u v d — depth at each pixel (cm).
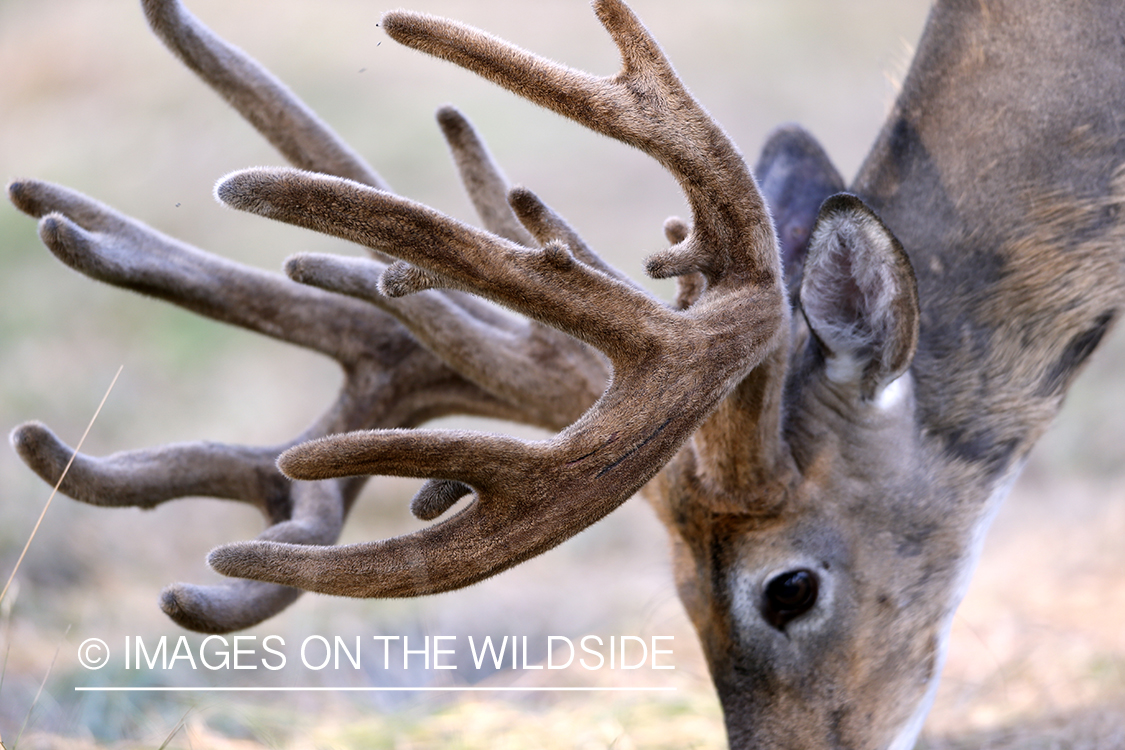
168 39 715
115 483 704
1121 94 771
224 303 762
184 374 1895
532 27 3238
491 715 995
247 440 1672
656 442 573
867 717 718
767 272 606
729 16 3409
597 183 2550
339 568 556
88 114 3019
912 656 729
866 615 716
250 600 660
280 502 743
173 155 2703
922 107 802
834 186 825
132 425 1734
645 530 1503
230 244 2283
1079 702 962
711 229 604
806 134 839
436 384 789
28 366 1878
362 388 781
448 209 2386
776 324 604
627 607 1272
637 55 595
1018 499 1474
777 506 697
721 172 596
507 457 561
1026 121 774
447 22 581
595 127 591
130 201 2516
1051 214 766
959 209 773
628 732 948
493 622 1280
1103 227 771
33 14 3619
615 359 581
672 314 587
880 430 712
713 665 727
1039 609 1162
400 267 570
